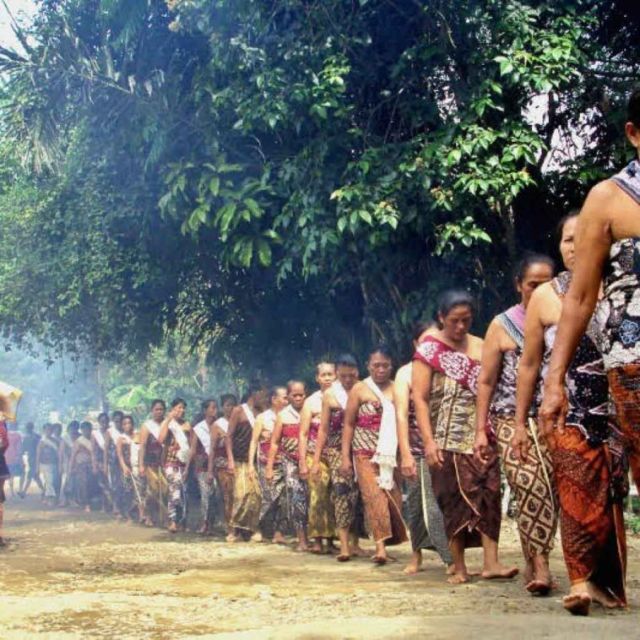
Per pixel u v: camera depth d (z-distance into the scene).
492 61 11.27
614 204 3.18
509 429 5.96
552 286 5.30
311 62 11.55
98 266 15.62
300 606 5.86
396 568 8.40
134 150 13.91
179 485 13.34
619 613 4.71
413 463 7.62
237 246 12.19
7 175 16.72
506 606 5.44
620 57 13.07
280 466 11.48
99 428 18.08
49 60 13.17
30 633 5.05
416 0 11.53
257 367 17.61
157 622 5.39
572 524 4.58
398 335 12.87
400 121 12.11
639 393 3.06
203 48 13.52
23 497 22.30
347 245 12.03
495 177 11.01
